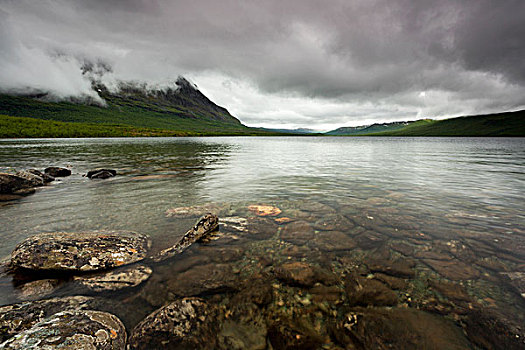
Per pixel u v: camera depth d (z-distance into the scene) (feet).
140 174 49.26
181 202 29.32
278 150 129.08
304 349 10.04
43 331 9.88
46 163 67.87
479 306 11.90
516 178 44.42
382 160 77.61
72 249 15.51
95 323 10.67
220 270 15.15
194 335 10.51
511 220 22.70
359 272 14.96
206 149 133.59
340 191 34.65
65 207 27.35
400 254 16.90
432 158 84.74
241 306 12.25
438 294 12.84
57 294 12.79
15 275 14.05
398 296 12.77
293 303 12.46
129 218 23.90
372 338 10.33
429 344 9.91
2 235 19.85
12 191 34.50
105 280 13.92
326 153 108.99
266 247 17.99
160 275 14.56
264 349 10.07
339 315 11.69
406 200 29.86
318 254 17.04
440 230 20.68
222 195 32.60
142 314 11.80
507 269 14.88
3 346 9.11
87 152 109.29
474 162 70.95
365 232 20.45
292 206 27.58
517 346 9.69
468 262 15.74
